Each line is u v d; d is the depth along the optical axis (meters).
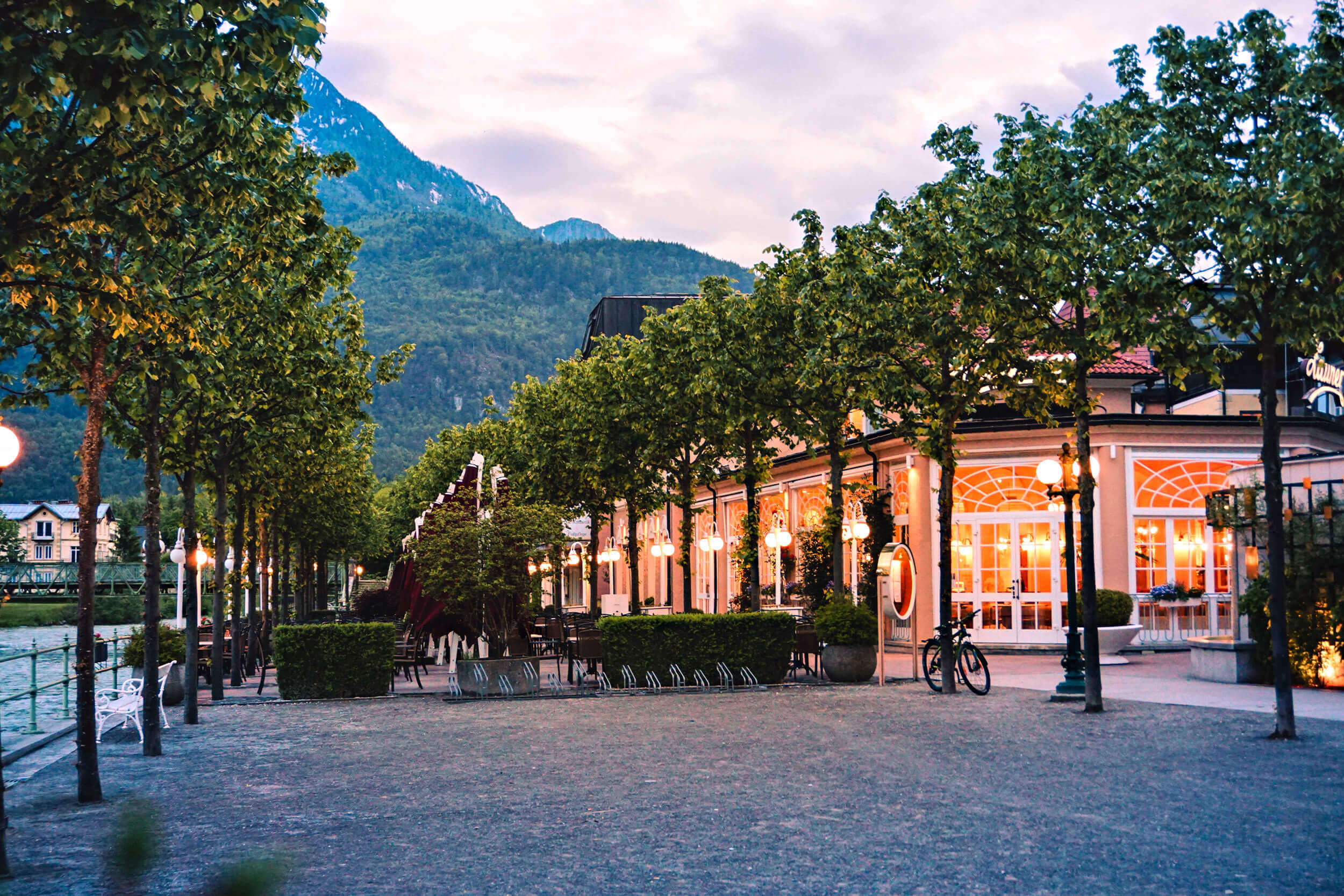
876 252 17.67
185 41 6.82
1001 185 15.46
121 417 16.92
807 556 30.86
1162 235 12.09
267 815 8.84
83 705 9.81
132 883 6.75
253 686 22.72
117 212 8.52
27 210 8.48
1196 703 15.08
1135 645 26.30
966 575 27.19
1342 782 9.25
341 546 53.25
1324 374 26.20
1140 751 11.06
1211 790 8.97
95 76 6.75
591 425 28.61
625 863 7.01
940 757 10.97
